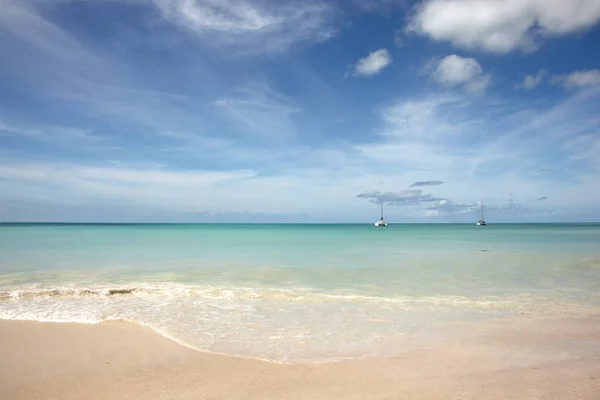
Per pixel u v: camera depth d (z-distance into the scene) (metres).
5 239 45.44
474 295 13.30
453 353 7.35
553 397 5.20
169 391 5.57
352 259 24.95
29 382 5.94
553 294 13.45
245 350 7.57
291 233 79.69
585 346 7.77
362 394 5.40
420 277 17.31
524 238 54.16
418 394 5.38
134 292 13.43
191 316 10.29
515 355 7.20
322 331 8.93
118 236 57.25
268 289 14.24
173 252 29.66
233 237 58.41
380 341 8.17
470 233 78.25
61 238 48.88
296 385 5.78
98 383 5.89
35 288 14.05
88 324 9.38
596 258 24.64
